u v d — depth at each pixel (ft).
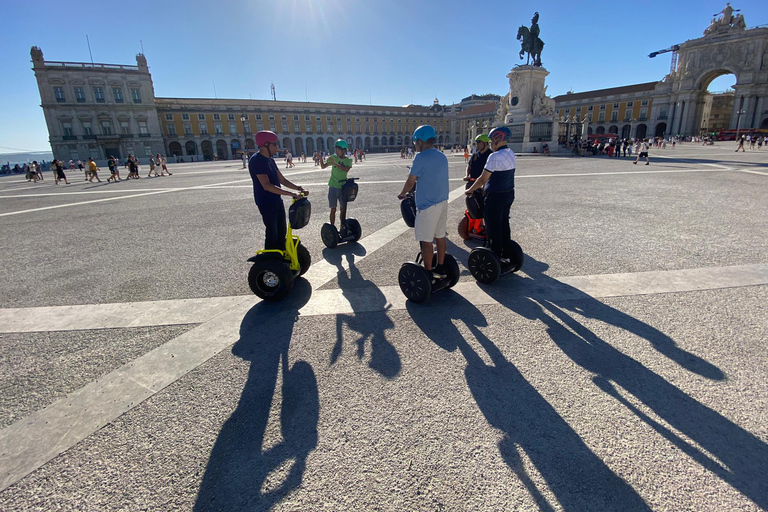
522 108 95.96
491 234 11.75
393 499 4.95
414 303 10.73
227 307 10.87
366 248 16.31
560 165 57.98
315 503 4.94
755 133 182.39
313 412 6.55
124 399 7.06
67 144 176.96
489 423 6.19
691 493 4.92
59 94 172.86
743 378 7.09
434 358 8.03
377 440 5.91
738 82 189.06
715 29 194.39
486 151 14.80
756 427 5.95
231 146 218.38
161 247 17.63
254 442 5.95
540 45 93.25
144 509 4.93
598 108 237.86
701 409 6.37
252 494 5.09
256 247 17.07
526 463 5.44
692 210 22.02
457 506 4.84
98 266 15.10
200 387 7.32
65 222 25.08
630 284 11.53
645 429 5.99
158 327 9.80
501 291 11.38
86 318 10.45
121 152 186.19
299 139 239.09
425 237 10.03
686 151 98.17
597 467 5.35
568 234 17.49
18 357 8.60
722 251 14.26
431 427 6.15
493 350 8.26
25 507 5.00
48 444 6.06
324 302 10.98
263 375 7.63
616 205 24.09
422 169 9.63
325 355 8.27
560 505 4.82
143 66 184.65
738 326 8.89
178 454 5.79
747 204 23.41
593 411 6.40
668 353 7.95
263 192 11.16
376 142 265.95
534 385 7.09
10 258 16.74
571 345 8.36
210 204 30.68
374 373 7.58
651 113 216.95
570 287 11.49
